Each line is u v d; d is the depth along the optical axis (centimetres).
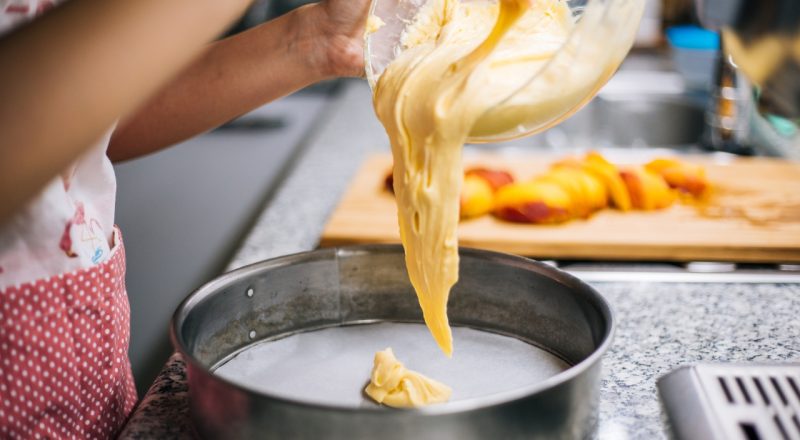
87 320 84
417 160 78
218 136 285
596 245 131
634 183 145
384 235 136
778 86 72
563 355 93
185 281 200
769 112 80
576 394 68
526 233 136
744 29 73
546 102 74
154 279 201
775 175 164
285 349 97
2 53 54
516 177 166
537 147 223
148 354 178
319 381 91
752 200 150
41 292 80
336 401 87
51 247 81
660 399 75
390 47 88
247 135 283
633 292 116
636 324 105
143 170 262
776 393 72
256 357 94
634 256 130
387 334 101
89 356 85
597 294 83
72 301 82
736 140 192
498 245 134
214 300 89
